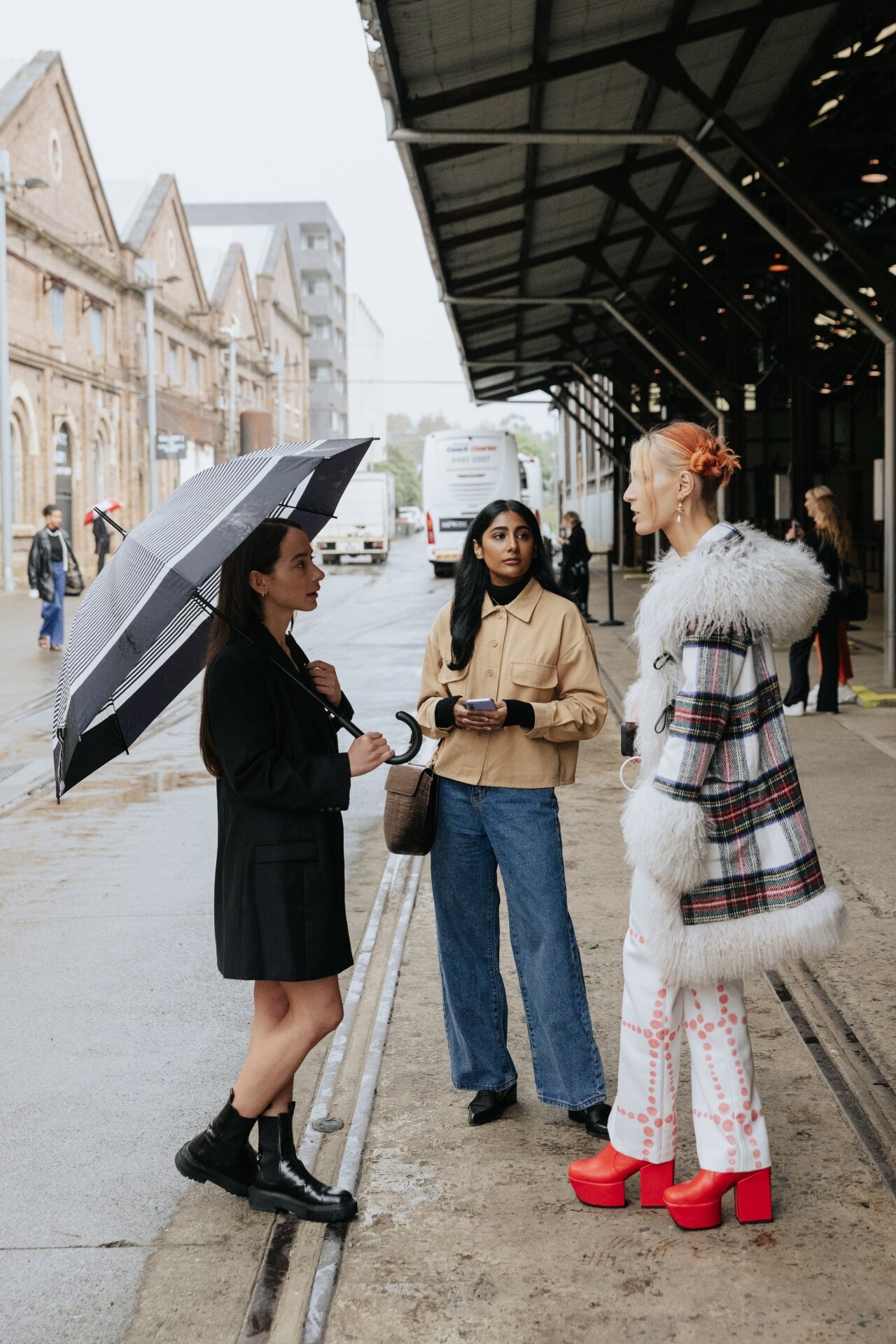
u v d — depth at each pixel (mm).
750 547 2789
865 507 29422
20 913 5688
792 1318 2561
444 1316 2607
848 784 7723
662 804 2736
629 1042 2990
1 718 11562
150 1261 2902
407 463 156625
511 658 3473
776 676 2857
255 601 3080
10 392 34438
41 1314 2697
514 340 27703
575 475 57719
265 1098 3078
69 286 38875
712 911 2801
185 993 4645
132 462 45344
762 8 10148
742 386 19438
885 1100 3527
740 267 19578
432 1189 3152
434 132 10078
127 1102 3748
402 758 3293
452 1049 3580
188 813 7734
